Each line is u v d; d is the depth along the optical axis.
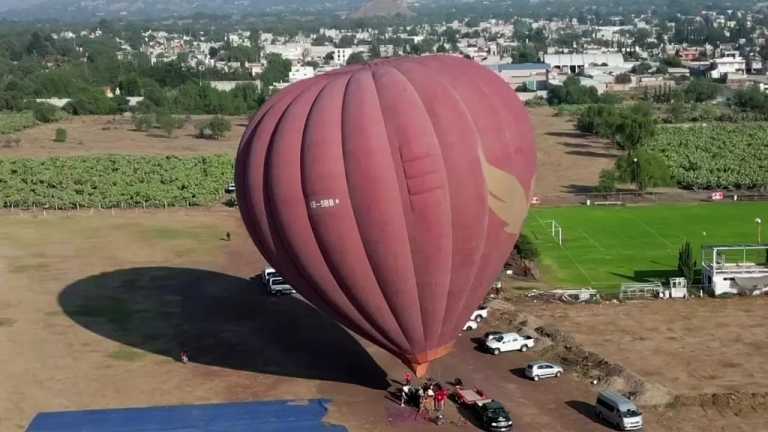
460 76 60.38
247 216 61.66
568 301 87.62
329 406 63.59
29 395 66.38
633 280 95.56
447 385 67.38
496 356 73.31
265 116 61.41
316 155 57.03
